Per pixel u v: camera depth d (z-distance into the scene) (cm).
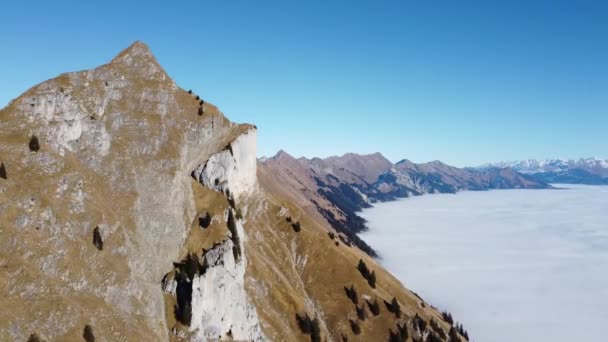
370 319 18900
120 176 14975
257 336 14775
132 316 11475
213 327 13238
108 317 10694
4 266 9725
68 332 9481
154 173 16175
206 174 19050
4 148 12206
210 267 13700
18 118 13462
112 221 13000
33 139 12694
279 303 17125
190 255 14838
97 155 14862
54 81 15900
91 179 13938
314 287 19788
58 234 11344
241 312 14425
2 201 10850
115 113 16975
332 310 18712
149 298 12406
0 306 8856
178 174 17012
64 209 12038
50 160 12812
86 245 11788
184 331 12419
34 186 11806
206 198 17950
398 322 19050
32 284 9756
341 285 19938
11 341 8481
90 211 12625
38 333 8988
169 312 12800
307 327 16725
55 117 14262
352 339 17850
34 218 11106
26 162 12269
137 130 17088
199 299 12925
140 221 14225
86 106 15975
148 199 15150
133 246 13175
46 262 10525
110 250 12350
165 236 14775
